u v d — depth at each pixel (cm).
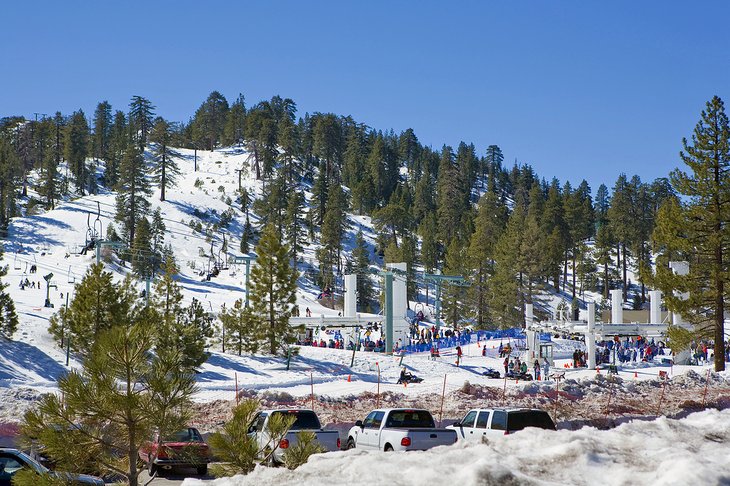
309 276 13325
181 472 1873
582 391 4103
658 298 8206
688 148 5638
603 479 804
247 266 6125
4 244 12812
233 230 15888
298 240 13838
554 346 7562
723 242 5484
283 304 5972
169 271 5306
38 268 10300
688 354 6362
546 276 13988
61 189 17750
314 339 7812
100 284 4188
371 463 885
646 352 6681
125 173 13475
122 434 1088
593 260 15500
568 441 980
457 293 10744
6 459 1122
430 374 5631
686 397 4062
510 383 4756
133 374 1113
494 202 16988
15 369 4094
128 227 13050
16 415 2881
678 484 729
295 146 19988
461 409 3384
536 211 17025
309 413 1816
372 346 7031
